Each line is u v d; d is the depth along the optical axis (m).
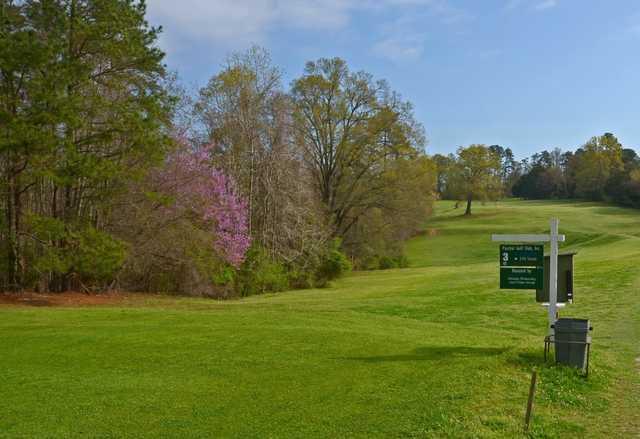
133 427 7.52
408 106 47.75
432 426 7.25
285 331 14.15
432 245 75.81
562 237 11.27
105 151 24.02
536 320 18.56
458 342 13.27
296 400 8.57
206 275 28.42
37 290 23.88
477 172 99.75
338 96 48.12
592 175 116.94
